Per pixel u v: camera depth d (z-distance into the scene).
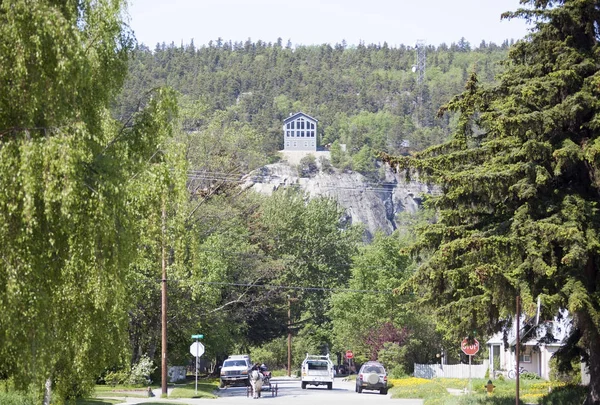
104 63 31.28
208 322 106.19
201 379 130.00
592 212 55.47
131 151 32.09
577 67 57.97
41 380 28.47
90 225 27.12
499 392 80.88
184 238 35.19
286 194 188.62
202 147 116.94
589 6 58.53
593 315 53.59
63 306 28.67
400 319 135.38
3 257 25.28
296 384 126.94
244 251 119.19
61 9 28.62
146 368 94.94
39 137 26.08
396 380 118.19
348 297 142.00
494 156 60.62
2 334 26.20
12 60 26.17
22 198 25.14
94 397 72.94
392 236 147.75
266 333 139.12
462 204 60.06
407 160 62.31
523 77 60.78
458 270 57.38
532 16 60.44
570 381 79.06
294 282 175.75
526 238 55.00
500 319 64.31
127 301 37.56
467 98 63.06
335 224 193.75
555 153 54.97
